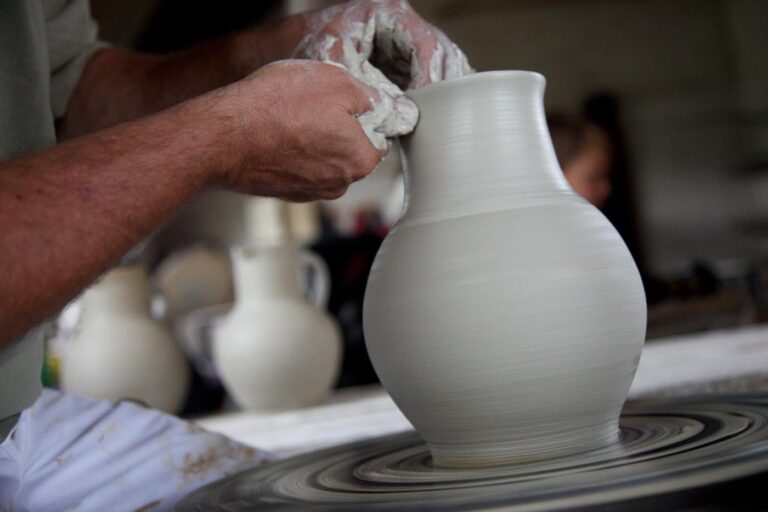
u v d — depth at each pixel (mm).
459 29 6188
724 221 6164
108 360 2053
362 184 5309
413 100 924
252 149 845
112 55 1389
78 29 1377
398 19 980
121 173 745
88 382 2053
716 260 6152
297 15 1219
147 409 1188
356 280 2746
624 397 907
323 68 902
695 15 6184
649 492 646
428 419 896
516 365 830
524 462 858
